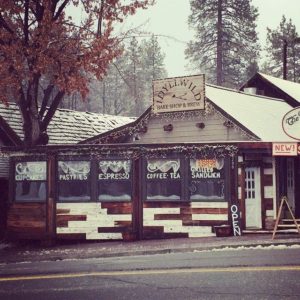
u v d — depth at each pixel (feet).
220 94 70.90
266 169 55.31
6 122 68.80
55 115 83.10
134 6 57.98
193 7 164.45
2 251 50.96
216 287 29.25
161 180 52.95
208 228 51.85
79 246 51.01
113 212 53.36
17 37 55.06
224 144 51.75
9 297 29.04
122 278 33.09
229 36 163.02
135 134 70.90
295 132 50.57
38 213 54.39
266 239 47.19
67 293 29.40
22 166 55.01
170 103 65.87
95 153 53.78
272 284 29.45
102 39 55.83
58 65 55.98
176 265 36.88
